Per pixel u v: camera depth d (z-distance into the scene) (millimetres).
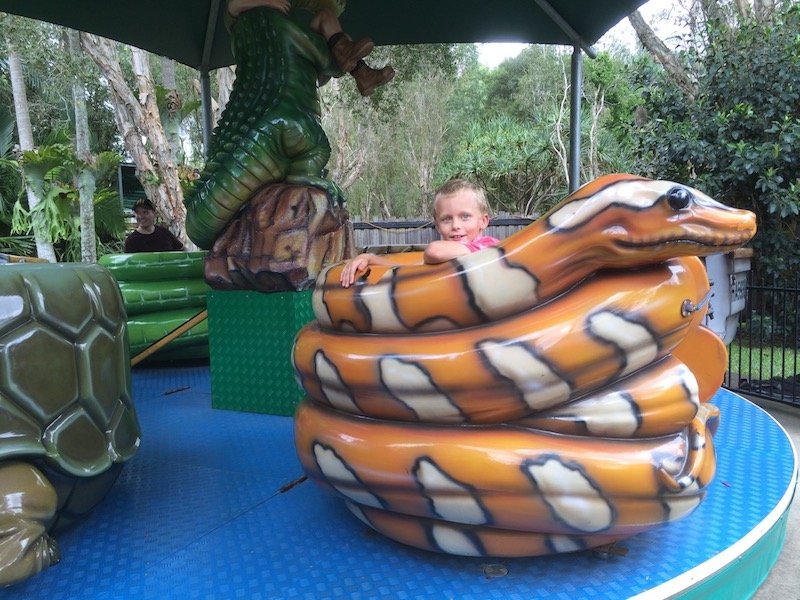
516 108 24984
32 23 6855
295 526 1700
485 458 1287
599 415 1318
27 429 1408
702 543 1564
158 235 5371
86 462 1560
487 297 1306
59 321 1524
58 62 7242
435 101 22562
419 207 24844
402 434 1376
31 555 1340
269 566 1493
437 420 1354
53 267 1600
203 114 4465
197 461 2254
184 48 4305
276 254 2775
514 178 15391
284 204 2818
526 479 1273
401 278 1396
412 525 1448
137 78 8242
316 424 1542
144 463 2234
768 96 5898
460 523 1378
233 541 1621
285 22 2875
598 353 1271
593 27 3734
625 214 1242
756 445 2301
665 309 1306
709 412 1762
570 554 1514
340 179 16422
